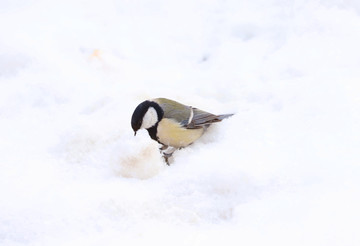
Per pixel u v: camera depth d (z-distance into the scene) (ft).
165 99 28.09
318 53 34.17
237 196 21.97
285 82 31.65
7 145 28.19
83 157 26.66
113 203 21.52
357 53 33.24
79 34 40.75
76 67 37.09
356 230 17.66
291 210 19.77
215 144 26.89
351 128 25.17
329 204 19.47
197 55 39.27
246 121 27.99
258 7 41.75
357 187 20.21
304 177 22.11
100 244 18.99
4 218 21.07
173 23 42.88
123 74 36.65
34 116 31.68
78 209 21.48
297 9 38.91
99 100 31.99
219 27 41.16
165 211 21.21
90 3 45.16
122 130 27.91
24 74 35.96
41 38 39.29
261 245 17.89
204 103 31.40
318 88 29.55
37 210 21.53
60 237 19.84
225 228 19.83
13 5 45.32
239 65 35.86
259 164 23.36
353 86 28.99
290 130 26.35
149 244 18.83
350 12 37.24
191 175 23.70
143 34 41.83
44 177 24.82
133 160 24.36
